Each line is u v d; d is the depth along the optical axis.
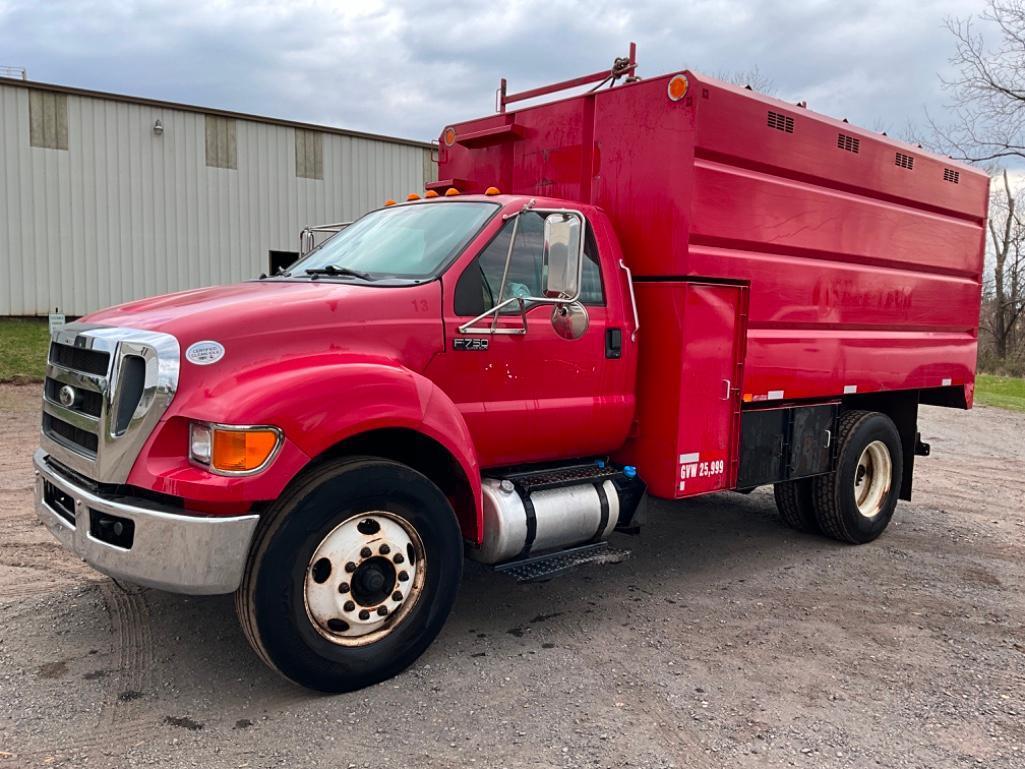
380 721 3.45
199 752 3.17
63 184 19.48
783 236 5.51
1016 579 5.76
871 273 6.37
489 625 4.58
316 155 22.64
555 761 3.18
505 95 6.11
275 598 3.39
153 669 3.84
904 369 6.84
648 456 5.08
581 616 4.77
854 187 6.14
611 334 4.82
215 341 3.43
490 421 4.30
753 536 6.71
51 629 4.25
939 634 4.65
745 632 4.59
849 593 5.34
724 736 3.42
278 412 3.34
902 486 7.12
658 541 6.47
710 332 5.06
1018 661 4.30
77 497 3.55
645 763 3.19
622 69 5.23
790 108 5.50
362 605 3.70
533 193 5.68
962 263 7.51
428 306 4.04
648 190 5.00
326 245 5.10
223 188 21.38
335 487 3.51
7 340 17.27
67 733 3.27
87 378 3.59
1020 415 16.41
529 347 4.42
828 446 6.22
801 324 5.77
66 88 19.23
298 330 3.63
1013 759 3.31
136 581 3.35
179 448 3.38
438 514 3.88
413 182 24.41
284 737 3.29
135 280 20.44
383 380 3.65
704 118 4.84
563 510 4.51
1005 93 23.28
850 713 3.66
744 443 5.48
